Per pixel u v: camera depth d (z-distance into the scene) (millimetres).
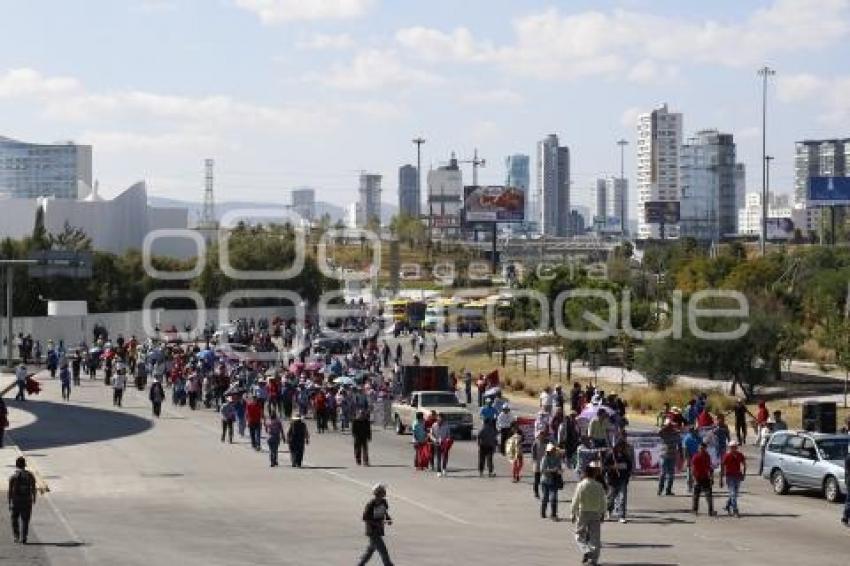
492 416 40969
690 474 36531
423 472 41812
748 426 56906
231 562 25391
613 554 26781
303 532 29578
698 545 28125
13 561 25203
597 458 31766
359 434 43719
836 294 106125
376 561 25578
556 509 31984
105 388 76375
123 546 27359
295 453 43125
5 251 118688
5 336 102500
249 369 65875
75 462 43875
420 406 53781
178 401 67125
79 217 151250
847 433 41969
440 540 28453
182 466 43031
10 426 56062
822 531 30375
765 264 108938
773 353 68625
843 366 66500
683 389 70438
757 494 37125
